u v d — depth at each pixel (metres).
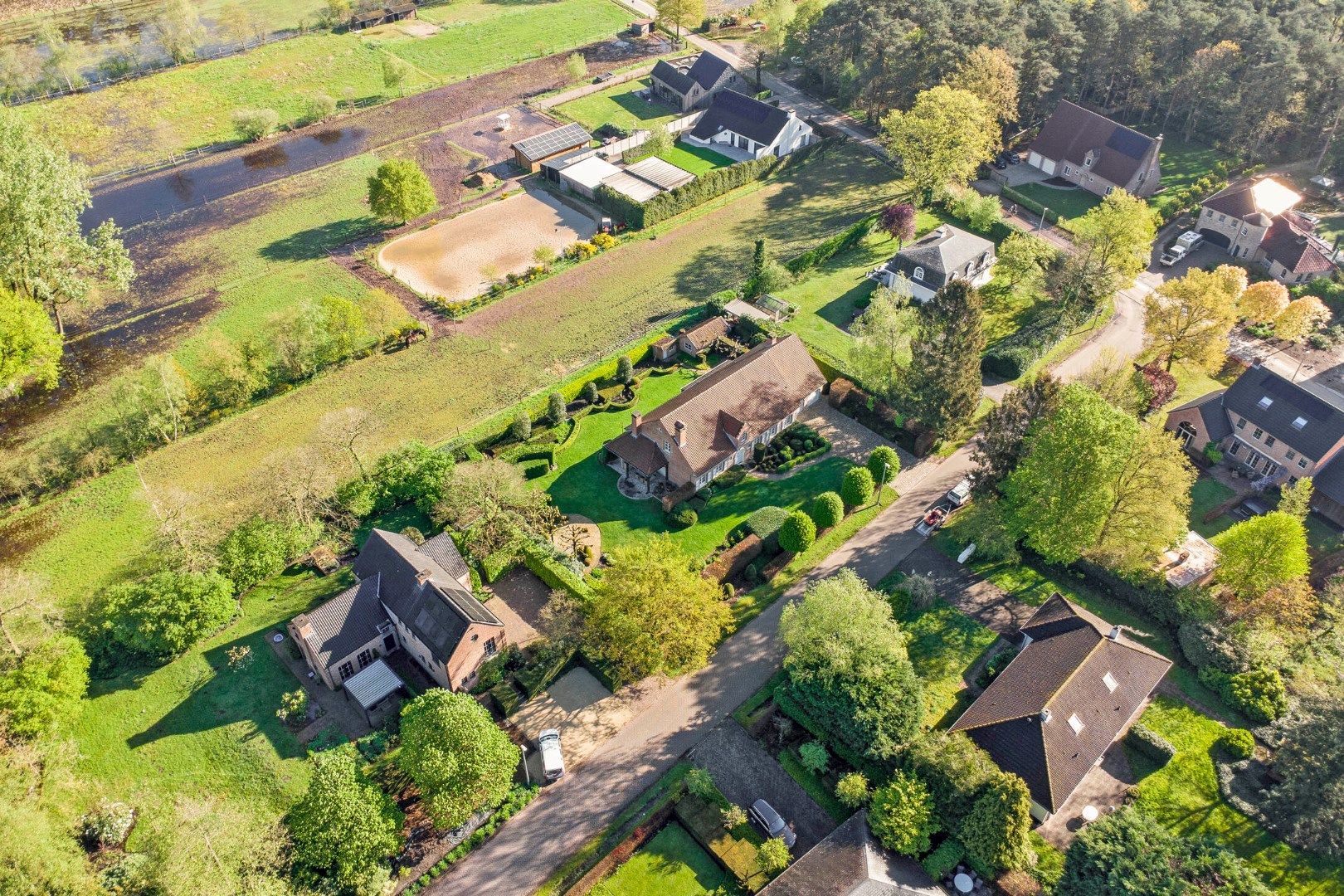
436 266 119.12
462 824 60.06
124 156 143.75
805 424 95.25
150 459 90.56
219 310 110.62
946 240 112.00
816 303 113.19
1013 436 78.00
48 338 94.44
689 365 102.44
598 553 80.25
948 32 140.00
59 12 191.12
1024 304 113.12
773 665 72.12
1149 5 150.25
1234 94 139.12
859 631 65.50
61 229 98.62
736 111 148.88
